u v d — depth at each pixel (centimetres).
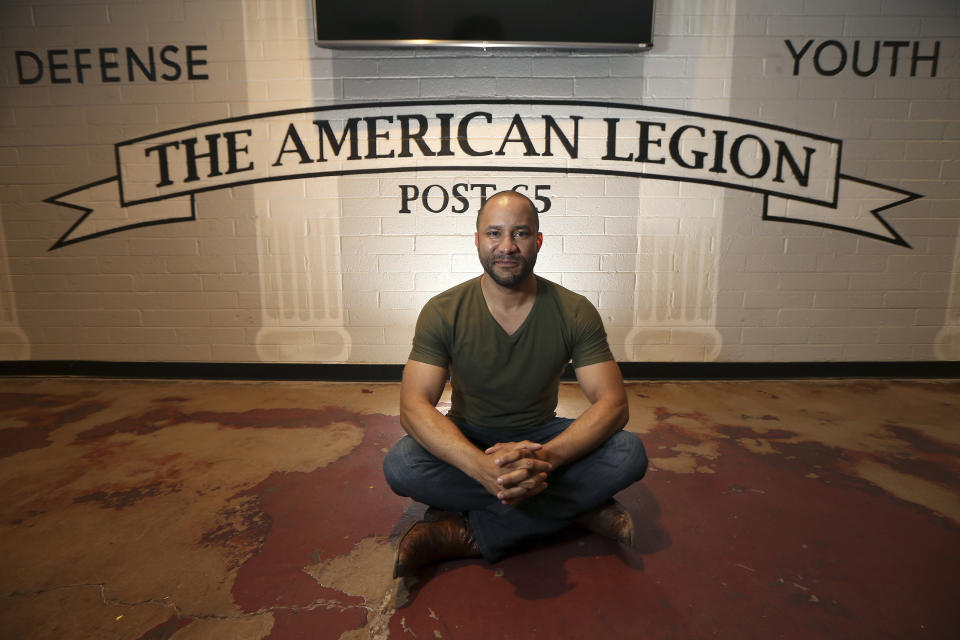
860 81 311
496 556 154
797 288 329
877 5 303
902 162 317
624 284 330
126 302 333
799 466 218
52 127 318
